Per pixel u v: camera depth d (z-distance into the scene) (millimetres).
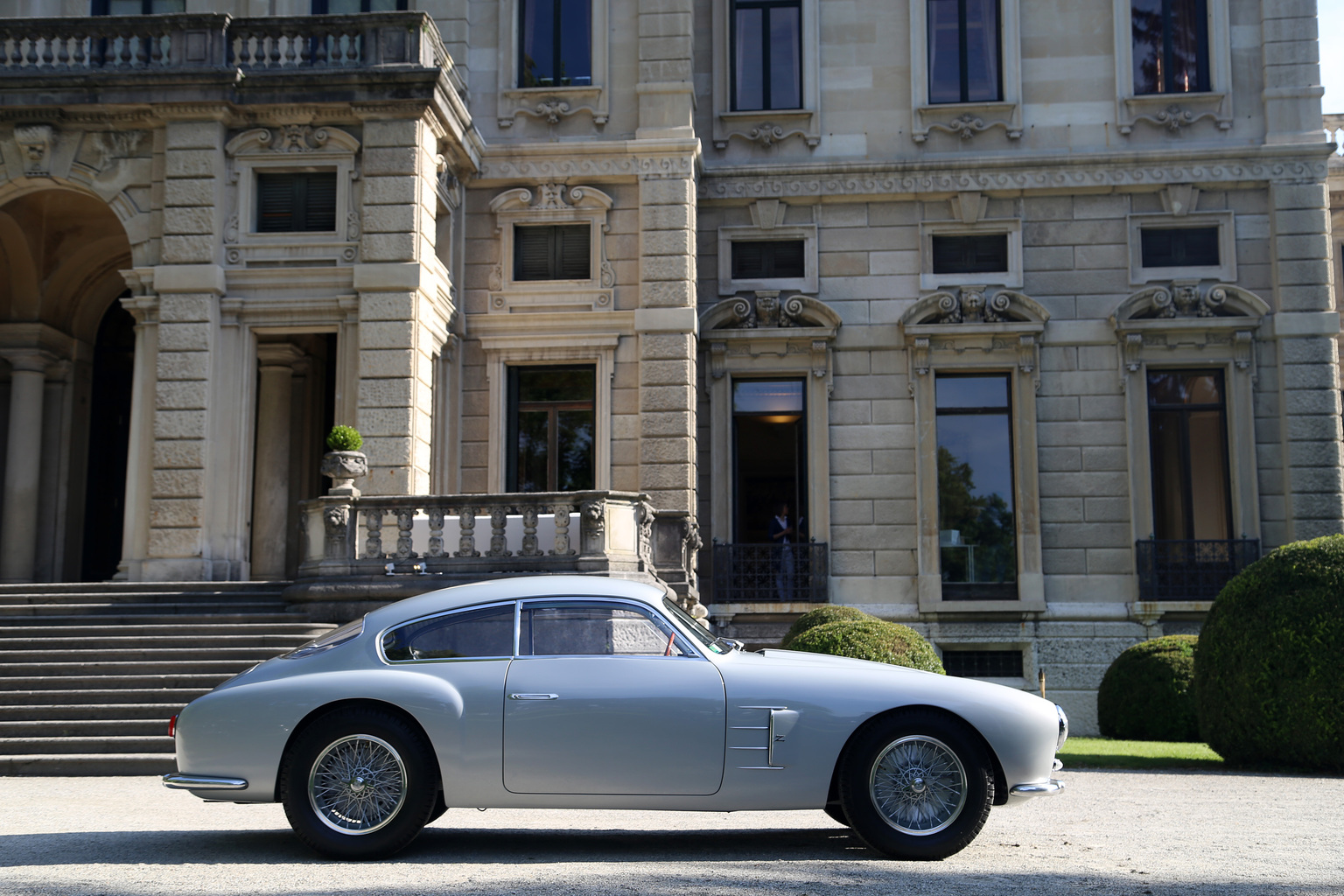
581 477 20719
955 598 21000
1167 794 9906
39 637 14750
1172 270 21328
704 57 22500
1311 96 21266
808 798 6902
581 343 20562
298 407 21953
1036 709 7000
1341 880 6113
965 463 21344
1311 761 11602
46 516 22250
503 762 6867
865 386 21500
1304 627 11664
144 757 12219
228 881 6043
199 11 21453
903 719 6883
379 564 15172
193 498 17547
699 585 21094
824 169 21812
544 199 20938
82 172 18547
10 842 7520
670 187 20719
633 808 6930
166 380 17875
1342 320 24203
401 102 18203
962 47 22359
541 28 21781
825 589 20859
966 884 5949
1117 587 20734
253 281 18219
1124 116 21703
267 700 6957
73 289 22562
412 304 17938
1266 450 20828
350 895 5629
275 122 18516
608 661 7066
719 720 6906
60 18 18484
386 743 6852
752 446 21672
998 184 21562
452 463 20344
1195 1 22078
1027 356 21203
